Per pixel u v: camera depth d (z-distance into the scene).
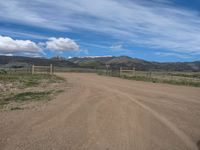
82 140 7.57
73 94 18.22
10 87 21.84
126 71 51.22
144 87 25.73
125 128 9.09
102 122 9.86
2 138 7.53
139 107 13.45
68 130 8.59
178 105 14.78
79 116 10.80
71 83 28.23
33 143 7.16
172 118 11.05
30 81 28.28
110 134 8.28
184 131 8.99
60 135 8.00
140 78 40.50
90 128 8.93
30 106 12.99
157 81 36.03
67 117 10.55
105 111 12.08
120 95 18.25
